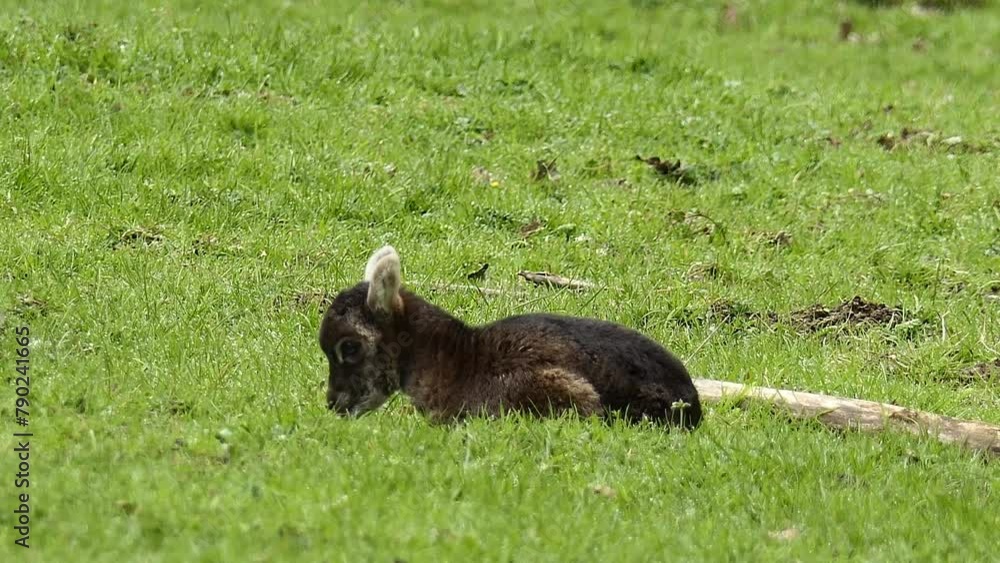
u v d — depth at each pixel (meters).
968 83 47.22
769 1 54.50
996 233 31.61
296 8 45.19
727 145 36.09
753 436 18.53
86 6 39.88
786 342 24.23
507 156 33.38
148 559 13.15
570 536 14.69
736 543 15.12
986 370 24.22
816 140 37.34
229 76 35.00
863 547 15.67
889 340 25.23
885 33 52.69
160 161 29.67
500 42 40.53
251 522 14.04
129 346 20.75
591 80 39.16
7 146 29.12
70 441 16.08
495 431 17.39
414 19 46.03
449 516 14.73
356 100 35.38
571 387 17.88
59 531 13.71
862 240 30.72
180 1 42.78
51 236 25.64
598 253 28.42
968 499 17.08
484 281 26.19
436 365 18.55
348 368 18.55
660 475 16.81
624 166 33.84
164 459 15.59
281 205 28.84
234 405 18.16
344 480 15.37
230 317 22.77
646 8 52.19
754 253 29.53
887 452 18.64
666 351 18.56
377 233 28.41
